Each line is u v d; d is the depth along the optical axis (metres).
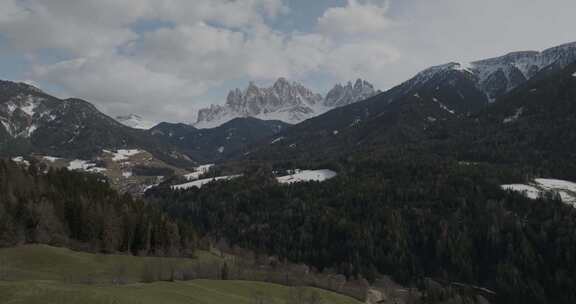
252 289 112.44
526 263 164.75
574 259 157.88
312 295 112.31
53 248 122.31
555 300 149.88
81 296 69.38
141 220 152.88
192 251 159.50
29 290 69.19
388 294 161.75
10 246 119.00
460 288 164.25
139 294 80.50
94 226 141.88
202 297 90.25
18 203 135.62
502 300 156.12
